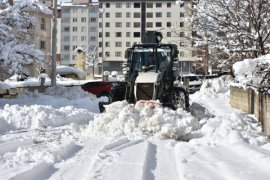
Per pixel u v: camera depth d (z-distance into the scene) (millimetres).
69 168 6871
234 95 20750
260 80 12680
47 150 7980
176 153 8305
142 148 8797
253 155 7520
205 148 8594
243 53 16000
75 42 123812
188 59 69125
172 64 14617
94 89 30672
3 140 9945
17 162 7152
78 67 67500
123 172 6492
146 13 113625
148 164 7250
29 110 13992
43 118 13516
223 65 17281
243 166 6820
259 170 6500
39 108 14445
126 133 10945
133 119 11172
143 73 14445
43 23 53094
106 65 116375
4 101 22578
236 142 8922
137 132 10930
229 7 15188
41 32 52469
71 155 8047
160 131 10719
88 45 122875
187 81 16625
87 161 7430
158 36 16359
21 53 21641
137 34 115062
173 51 15000
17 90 29516
